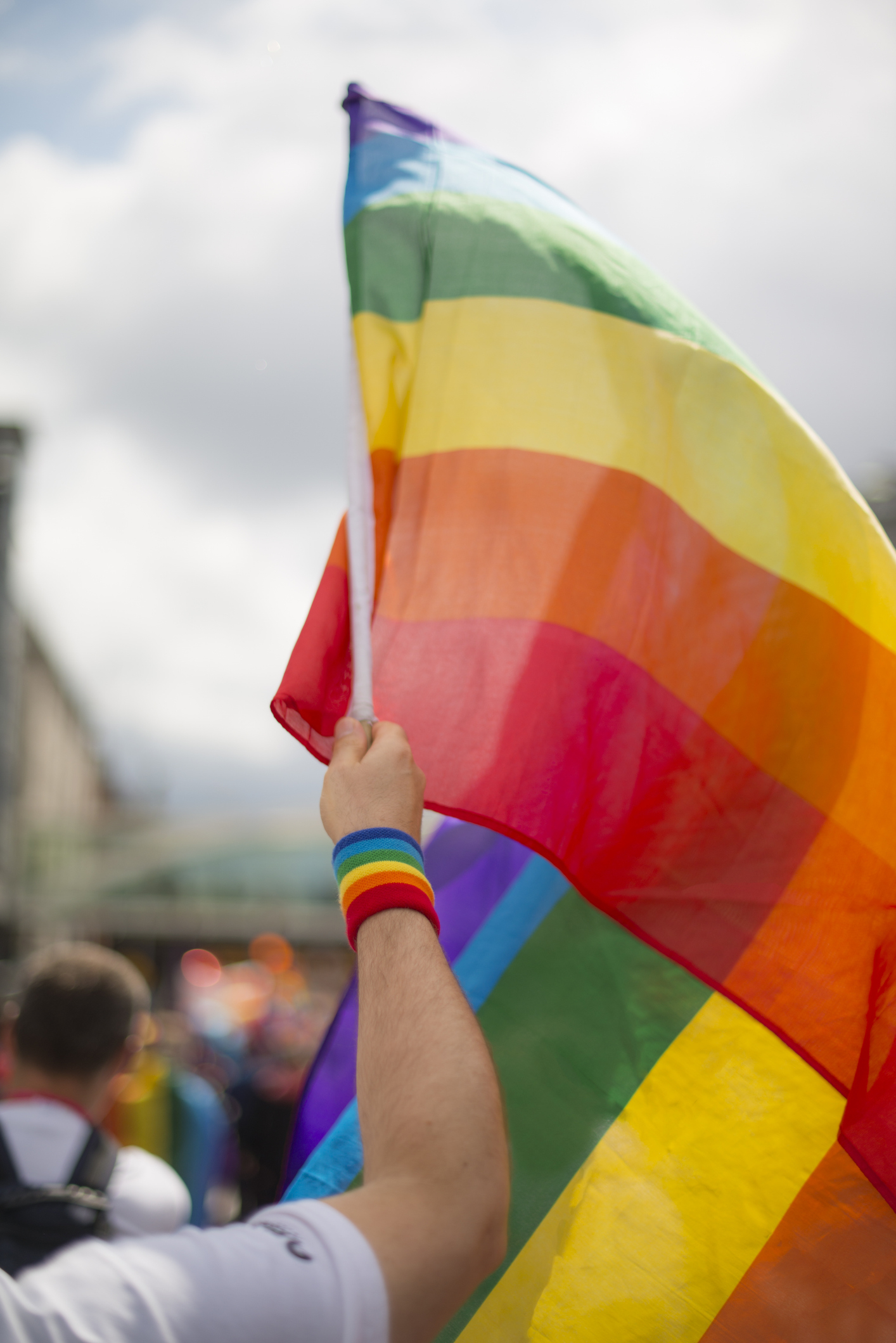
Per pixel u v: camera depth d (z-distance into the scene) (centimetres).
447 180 132
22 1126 162
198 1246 59
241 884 2883
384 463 117
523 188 135
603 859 110
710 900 111
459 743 108
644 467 122
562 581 116
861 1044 106
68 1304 54
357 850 78
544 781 109
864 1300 104
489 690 111
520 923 127
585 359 125
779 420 127
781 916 111
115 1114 390
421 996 71
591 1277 107
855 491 125
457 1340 106
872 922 110
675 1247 107
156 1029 541
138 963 1841
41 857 2741
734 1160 109
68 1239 139
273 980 1412
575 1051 117
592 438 122
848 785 114
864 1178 107
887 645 117
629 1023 117
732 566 121
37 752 3139
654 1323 105
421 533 117
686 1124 112
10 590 2166
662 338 128
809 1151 109
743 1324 104
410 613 113
